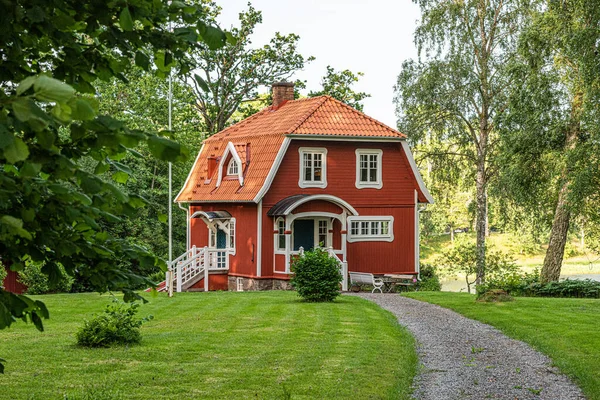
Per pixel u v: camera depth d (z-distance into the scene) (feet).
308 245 107.34
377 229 111.34
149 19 17.74
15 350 46.88
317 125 106.93
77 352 46.29
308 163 107.24
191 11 17.37
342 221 105.40
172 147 15.51
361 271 109.70
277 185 105.29
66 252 16.97
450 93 122.83
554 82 99.66
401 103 129.08
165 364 43.11
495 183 117.91
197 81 19.20
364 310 69.56
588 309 69.92
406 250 112.98
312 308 70.44
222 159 112.78
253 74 152.97
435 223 210.79
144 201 18.29
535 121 98.43
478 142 129.08
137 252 19.29
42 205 16.31
